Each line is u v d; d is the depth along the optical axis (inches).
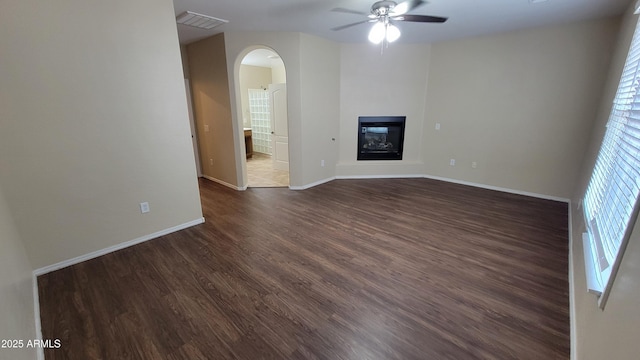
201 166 222.4
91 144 99.2
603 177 83.0
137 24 102.5
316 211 151.3
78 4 89.3
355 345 67.3
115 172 106.3
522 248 111.3
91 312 78.0
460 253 108.0
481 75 178.9
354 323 74.0
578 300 72.0
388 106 208.8
